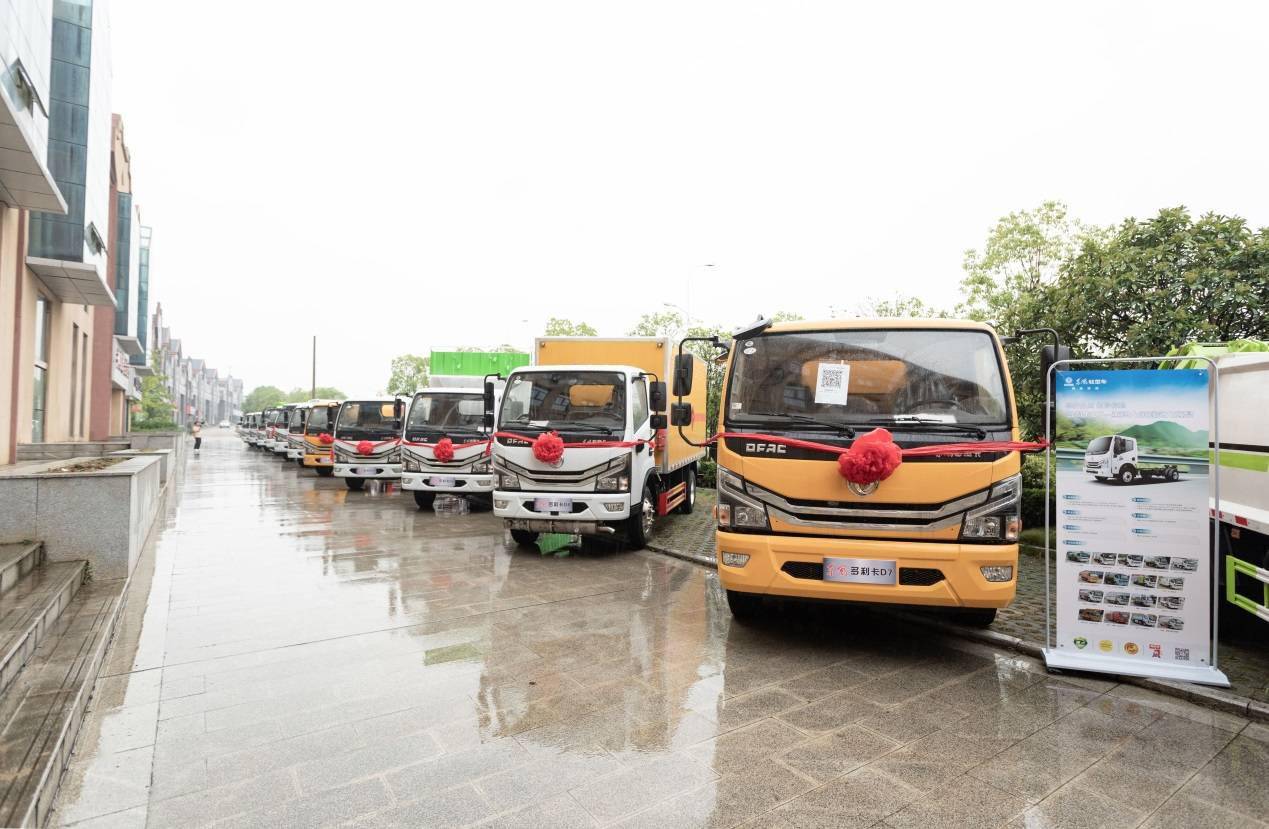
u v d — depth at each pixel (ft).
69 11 46.62
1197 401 14.26
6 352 37.14
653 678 14.32
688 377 18.19
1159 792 9.97
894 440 15.01
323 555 26.94
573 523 26.16
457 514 39.37
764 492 15.55
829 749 11.21
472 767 10.49
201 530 32.91
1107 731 11.99
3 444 37.14
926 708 12.92
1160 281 28.78
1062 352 15.31
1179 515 14.33
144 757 10.70
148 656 15.29
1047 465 15.23
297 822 8.98
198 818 9.05
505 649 16.03
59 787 9.73
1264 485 14.79
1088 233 61.62
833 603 20.39
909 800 9.69
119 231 92.63
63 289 49.24
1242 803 9.69
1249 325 27.63
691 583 23.00
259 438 121.80
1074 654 14.99
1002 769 10.61
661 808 9.41
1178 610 14.30
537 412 27.30
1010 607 19.65
